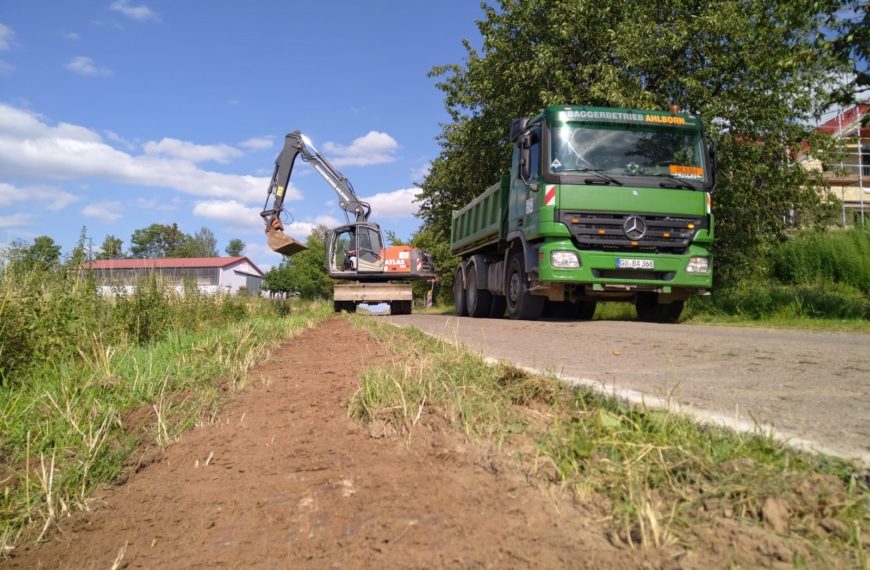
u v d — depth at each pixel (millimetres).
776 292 12617
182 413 3633
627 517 1819
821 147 14438
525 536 1792
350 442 2861
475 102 20062
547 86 16016
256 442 3000
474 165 21469
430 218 33469
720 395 3707
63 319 6219
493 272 14805
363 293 21125
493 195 14188
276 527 2002
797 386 4027
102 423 3486
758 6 11883
